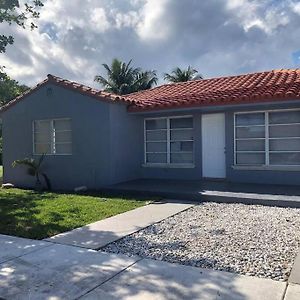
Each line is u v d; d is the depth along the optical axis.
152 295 4.53
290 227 7.50
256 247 6.29
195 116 13.62
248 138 12.66
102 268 5.46
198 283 4.84
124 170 13.85
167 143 14.30
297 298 4.34
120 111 13.66
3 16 13.62
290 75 14.55
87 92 13.54
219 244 6.52
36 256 6.09
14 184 16.08
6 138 16.22
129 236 7.18
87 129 13.75
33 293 4.68
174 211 9.30
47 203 10.90
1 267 5.62
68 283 4.95
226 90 13.37
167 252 6.16
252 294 4.47
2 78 14.61
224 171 13.19
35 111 15.20
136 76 43.88
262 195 10.18
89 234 7.34
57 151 14.75
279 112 12.11
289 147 12.01
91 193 12.68
